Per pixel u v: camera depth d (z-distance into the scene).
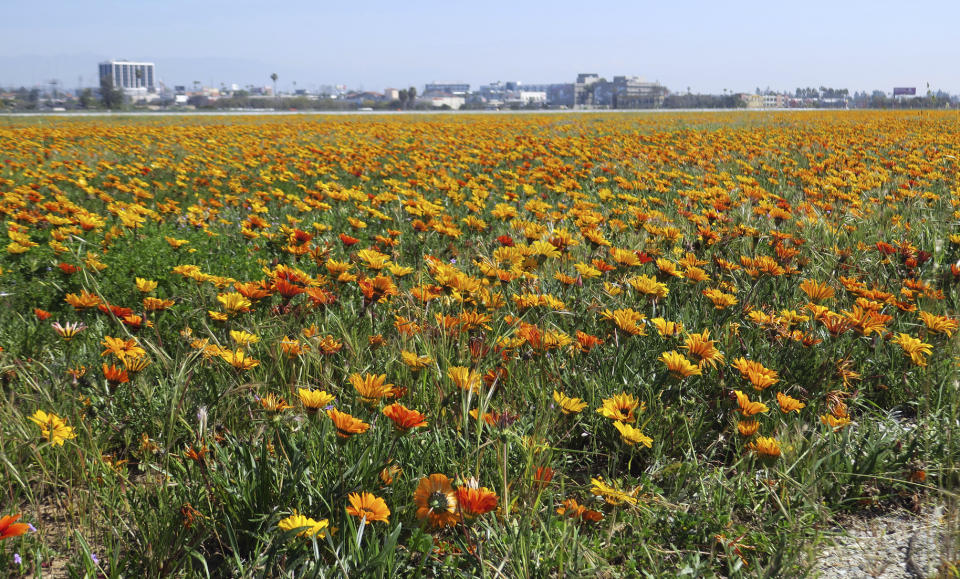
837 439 3.31
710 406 3.62
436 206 7.32
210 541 2.77
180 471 2.99
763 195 8.60
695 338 3.25
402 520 2.76
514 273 4.43
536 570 2.44
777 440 3.11
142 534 2.65
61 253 5.79
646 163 13.43
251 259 6.36
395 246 6.24
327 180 12.98
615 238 6.69
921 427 3.41
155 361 3.90
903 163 13.62
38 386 3.41
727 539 2.71
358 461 2.74
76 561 2.62
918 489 3.10
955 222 7.06
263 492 2.71
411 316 4.29
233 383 3.13
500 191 11.48
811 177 10.83
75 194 11.08
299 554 2.39
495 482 2.93
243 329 3.92
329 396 2.67
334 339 3.90
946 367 3.87
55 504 3.06
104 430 3.39
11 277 5.46
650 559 2.50
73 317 4.82
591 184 11.71
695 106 163.75
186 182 12.00
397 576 2.49
